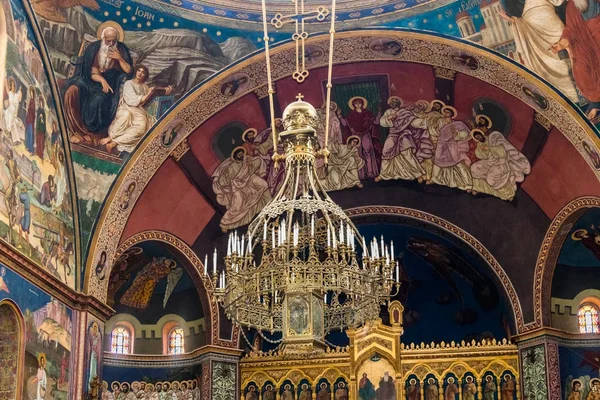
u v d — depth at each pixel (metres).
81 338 21.80
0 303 18.12
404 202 26.84
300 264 16.27
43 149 20.69
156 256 25.61
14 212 19.11
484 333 27.58
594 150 22.33
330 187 26.56
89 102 22.03
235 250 16.86
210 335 25.70
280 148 25.58
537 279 25.22
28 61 20.14
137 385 25.86
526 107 23.55
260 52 22.86
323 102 25.03
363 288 16.91
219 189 25.53
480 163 25.45
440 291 28.42
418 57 23.45
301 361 26.25
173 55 22.61
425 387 25.80
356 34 22.66
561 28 21.33
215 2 22.23
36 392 19.55
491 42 22.17
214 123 24.33
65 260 21.55
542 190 24.75
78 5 20.98
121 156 22.81
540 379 24.61
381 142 25.88
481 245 26.38
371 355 25.77
